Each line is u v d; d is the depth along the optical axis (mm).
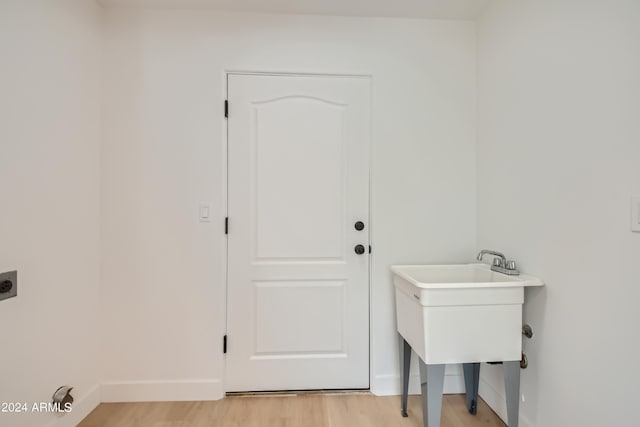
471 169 1936
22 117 1330
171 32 1865
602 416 1109
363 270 1955
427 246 1949
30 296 1373
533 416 1435
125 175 1841
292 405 1799
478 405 1815
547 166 1373
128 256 1840
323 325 1942
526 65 1507
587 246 1175
